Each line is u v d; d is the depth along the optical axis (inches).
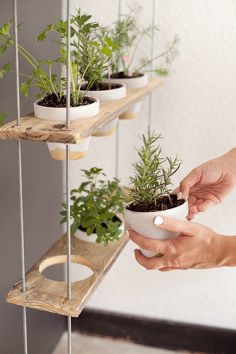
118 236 53.8
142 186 42.1
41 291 43.7
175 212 40.3
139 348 74.4
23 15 52.5
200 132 65.1
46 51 59.5
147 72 63.6
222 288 70.4
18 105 39.6
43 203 64.0
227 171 50.1
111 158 68.9
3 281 53.6
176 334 73.6
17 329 58.7
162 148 66.8
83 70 49.3
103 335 76.4
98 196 56.1
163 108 65.2
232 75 62.1
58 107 41.4
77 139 37.0
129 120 66.7
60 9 62.9
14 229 55.5
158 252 41.1
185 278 71.2
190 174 49.4
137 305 74.5
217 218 67.2
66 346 73.4
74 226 53.2
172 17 61.6
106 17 63.2
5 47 41.4
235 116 63.5
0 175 50.7
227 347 72.1
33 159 59.2
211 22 60.7
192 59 62.6
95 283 45.6
